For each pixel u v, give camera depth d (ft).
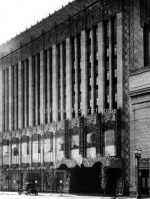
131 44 193.88
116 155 186.91
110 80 200.13
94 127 203.10
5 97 296.51
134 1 197.47
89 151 205.36
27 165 258.16
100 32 209.46
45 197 174.19
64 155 220.43
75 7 228.63
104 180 175.32
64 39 236.84
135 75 185.26
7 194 216.74
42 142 245.04
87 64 218.18
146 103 177.78
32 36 266.77
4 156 287.07
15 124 279.28
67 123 223.10
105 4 208.13
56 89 240.53
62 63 237.45
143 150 176.76
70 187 214.90
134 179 179.83
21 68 277.64
